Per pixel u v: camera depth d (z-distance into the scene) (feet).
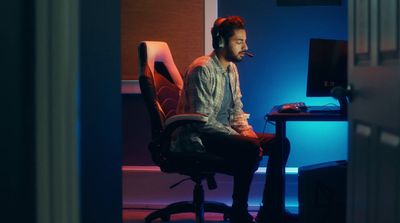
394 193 6.27
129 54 16.12
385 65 6.66
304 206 11.80
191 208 14.14
